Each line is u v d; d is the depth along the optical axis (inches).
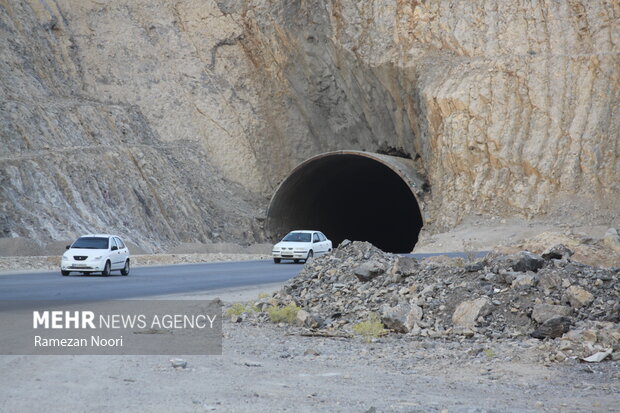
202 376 1289.4
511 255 2076.8
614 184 6619.1
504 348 1663.4
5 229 5472.4
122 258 3855.8
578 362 1528.1
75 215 6087.6
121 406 1038.4
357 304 2112.5
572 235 3065.9
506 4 7736.2
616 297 1887.3
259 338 1802.4
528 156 6939.0
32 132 6594.5
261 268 4293.8
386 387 1253.1
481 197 6993.1
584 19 7386.8
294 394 1162.0
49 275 3779.5
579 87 7062.0
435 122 7396.7
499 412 1077.1
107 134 7436.0
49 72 7721.5
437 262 2377.0
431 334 1827.0
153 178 7249.0
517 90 7199.8
